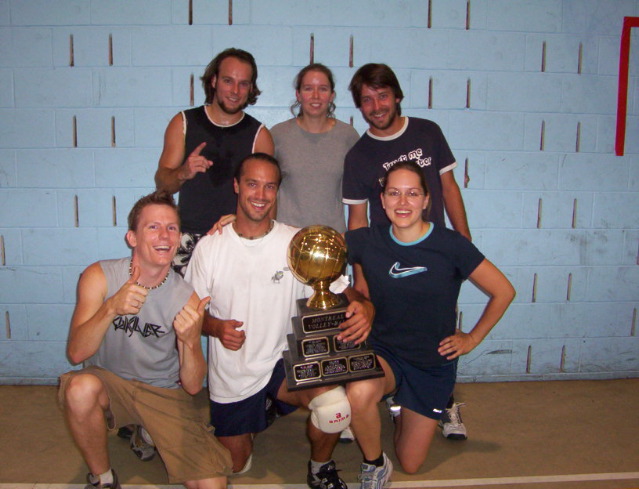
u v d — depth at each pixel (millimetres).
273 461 2127
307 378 1684
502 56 2824
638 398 2785
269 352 1884
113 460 2109
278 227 1893
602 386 2959
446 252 1870
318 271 1704
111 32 2699
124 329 1765
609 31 2857
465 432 2283
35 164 2773
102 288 1761
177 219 1736
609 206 2982
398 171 1854
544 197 2947
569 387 2941
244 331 1825
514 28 2811
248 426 1897
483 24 2797
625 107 2914
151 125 2762
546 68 2854
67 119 2748
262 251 1844
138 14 2691
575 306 3029
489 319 1953
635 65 2889
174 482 1756
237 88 2246
